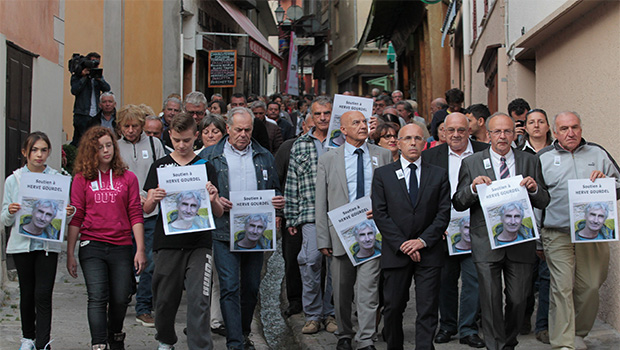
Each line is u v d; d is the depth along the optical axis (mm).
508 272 6328
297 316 8508
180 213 6062
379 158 7207
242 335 6715
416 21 26016
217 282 7609
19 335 7168
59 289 9312
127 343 7172
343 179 7086
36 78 10523
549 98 9898
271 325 8477
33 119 10414
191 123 6336
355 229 6766
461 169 6605
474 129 8219
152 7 19766
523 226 6172
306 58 67375
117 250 6234
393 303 6305
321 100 7918
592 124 7996
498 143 6445
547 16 8914
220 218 6770
